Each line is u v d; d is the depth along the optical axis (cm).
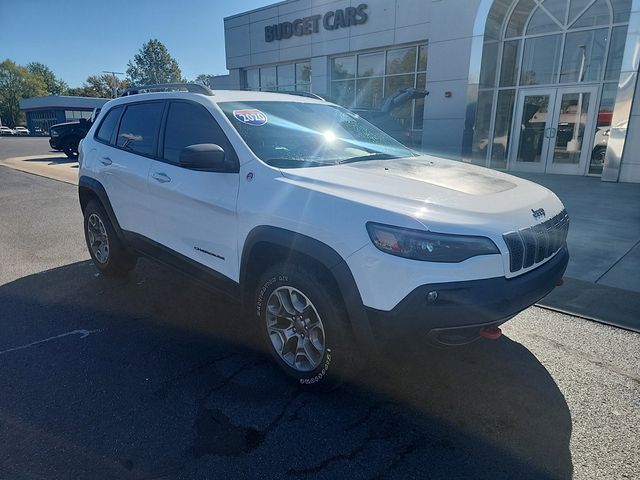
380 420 256
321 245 249
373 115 1148
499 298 234
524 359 317
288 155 316
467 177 311
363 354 265
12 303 411
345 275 240
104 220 449
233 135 316
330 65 1698
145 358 317
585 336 348
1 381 288
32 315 386
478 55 1236
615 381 291
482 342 340
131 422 251
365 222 237
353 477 215
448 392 281
